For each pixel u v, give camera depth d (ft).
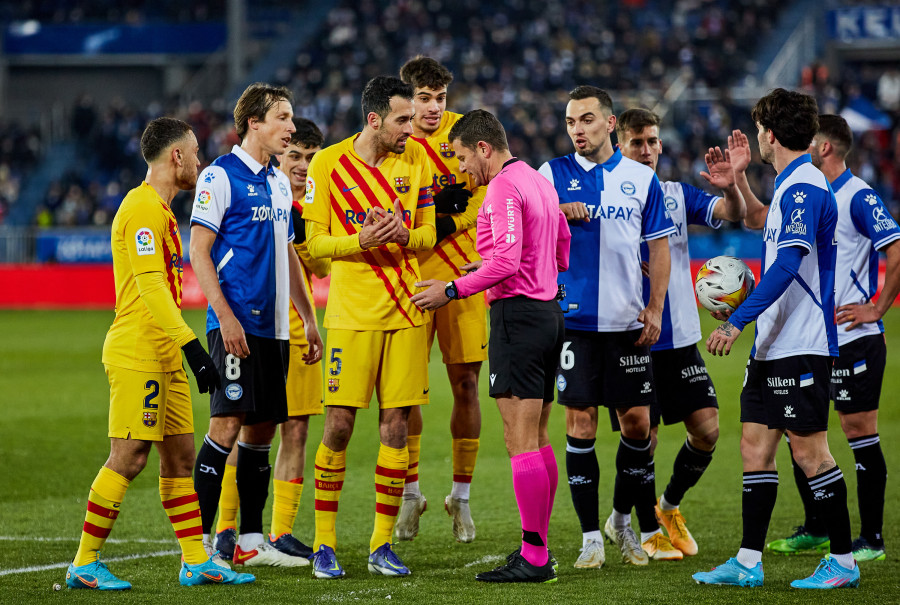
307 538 72.74
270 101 61.77
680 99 353.72
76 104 390.83
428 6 415.64
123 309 57.47
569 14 407.44
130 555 66.23
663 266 65.92
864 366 66.59
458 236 77.00
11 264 305.32
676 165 324.39
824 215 58.18
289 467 67.82
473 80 380.78
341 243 61.57
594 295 65.10
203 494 62.34
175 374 58.44
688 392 69.62
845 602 54.34
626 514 66.74
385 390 62.69
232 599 55.06
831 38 395.14
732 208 71.05
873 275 68.69
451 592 56.70
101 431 116.78
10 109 431.84
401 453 62.64
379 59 396.78
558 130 342.23
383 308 62.49
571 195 65.92
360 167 64.23
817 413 57.98
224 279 61.82
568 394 65.16
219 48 423.23
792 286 58.34
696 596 55.67
